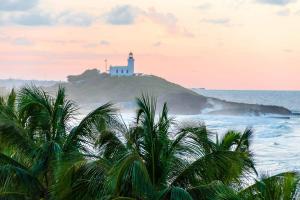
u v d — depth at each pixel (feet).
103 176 56.59
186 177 56.95
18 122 73.92
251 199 43.50
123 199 51.75
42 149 66.39
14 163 66.44
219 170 56.70
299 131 548.31
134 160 52.06
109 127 66.80
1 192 63.10
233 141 79.46
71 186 57.93
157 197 52.60
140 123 63.00
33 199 65.26
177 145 60.23
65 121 73.92
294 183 43.21
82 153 63.31
